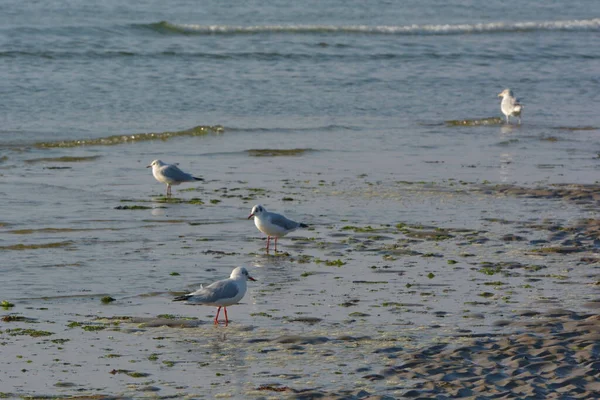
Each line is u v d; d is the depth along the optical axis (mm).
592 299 12766
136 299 13016
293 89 36594
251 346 11008
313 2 67250
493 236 16609
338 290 13367
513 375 9898
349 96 35844
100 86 35250
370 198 20016
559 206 19172
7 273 14148
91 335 11422
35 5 57625
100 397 9430
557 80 41062
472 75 41625
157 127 29172
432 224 17578
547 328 11375
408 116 32656
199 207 19141
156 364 10430
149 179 22094
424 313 12211
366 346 10906
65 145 26125
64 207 18844
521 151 26469
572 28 59031
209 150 26078
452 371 10055
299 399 9344
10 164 23422
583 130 30625
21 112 30531
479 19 64188
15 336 11312
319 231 17094
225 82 37219
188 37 48375
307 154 25656
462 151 26406
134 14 57250
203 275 14227
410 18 62906
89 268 14531
